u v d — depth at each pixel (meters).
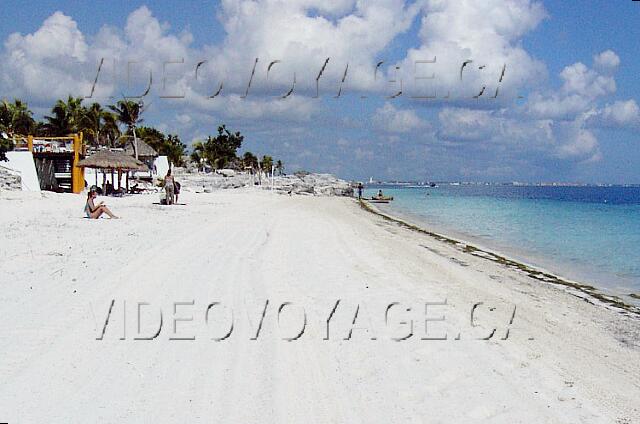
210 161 113.56
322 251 15.84
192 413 5.30
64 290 9.39
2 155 41.56
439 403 5.82
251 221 24.75
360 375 6.47
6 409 5.20
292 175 124.44
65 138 44.22
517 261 19.02
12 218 21.16
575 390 6.42
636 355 8.09
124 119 67.00
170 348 7.01
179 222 22.19
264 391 5.88
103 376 6.04
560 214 47.84
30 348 6.70
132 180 61.34
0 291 9.16
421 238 24.75
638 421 5.67
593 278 16.05
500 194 126.44
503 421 5.47
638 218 42.62
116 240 15.47
